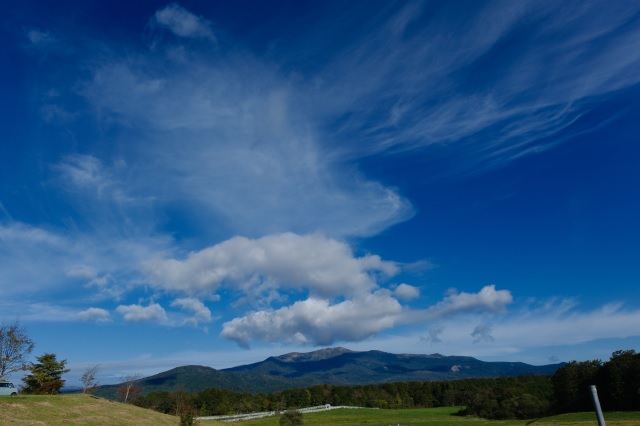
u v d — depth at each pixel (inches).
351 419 5108.3
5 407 1942.7
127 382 4773.6
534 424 3597.4
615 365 4379.9
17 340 2581.2
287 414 3954.2
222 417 5187.0
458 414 5959.6
